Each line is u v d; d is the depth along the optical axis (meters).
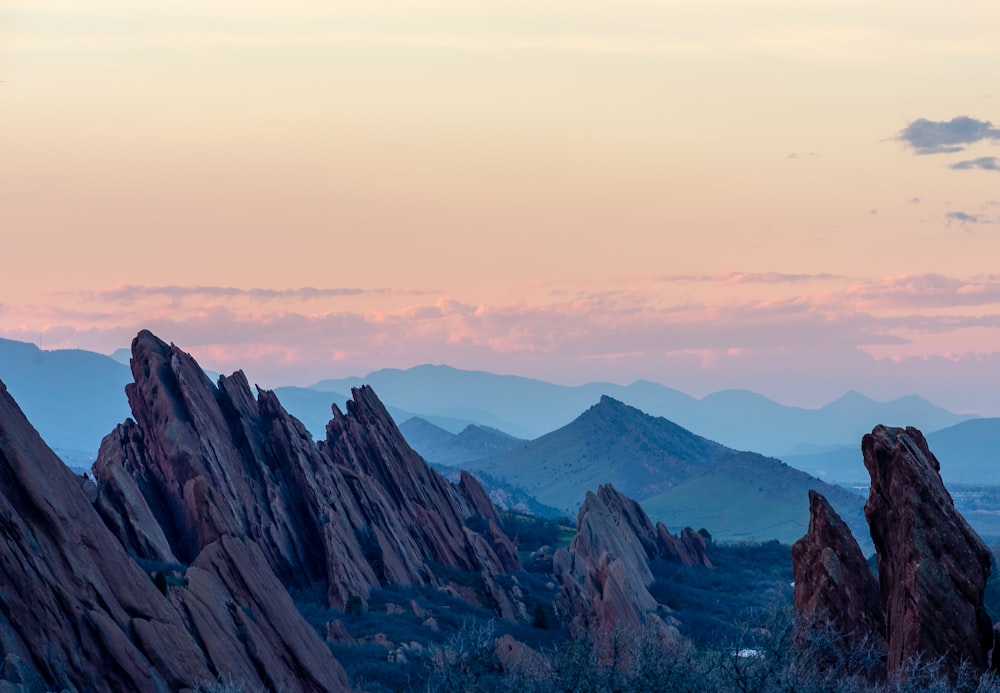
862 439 115.19
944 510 103.44
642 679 93.31
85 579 121.50
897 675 96.38
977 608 100.38
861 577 117.38
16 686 108.38
